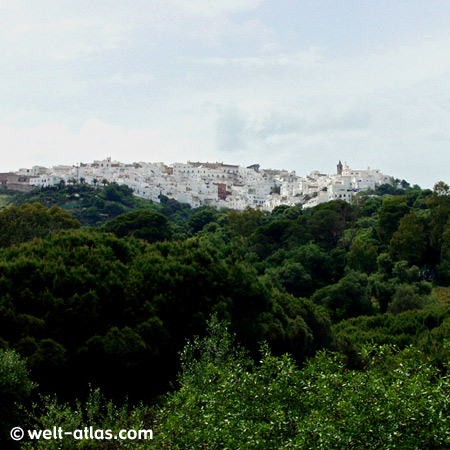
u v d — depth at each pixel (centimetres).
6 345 2897
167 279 3684
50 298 3219
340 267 10806
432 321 6669
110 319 3409
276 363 2030
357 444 1656
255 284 4228
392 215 12475
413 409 1695
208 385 2291
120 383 3188
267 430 1731
